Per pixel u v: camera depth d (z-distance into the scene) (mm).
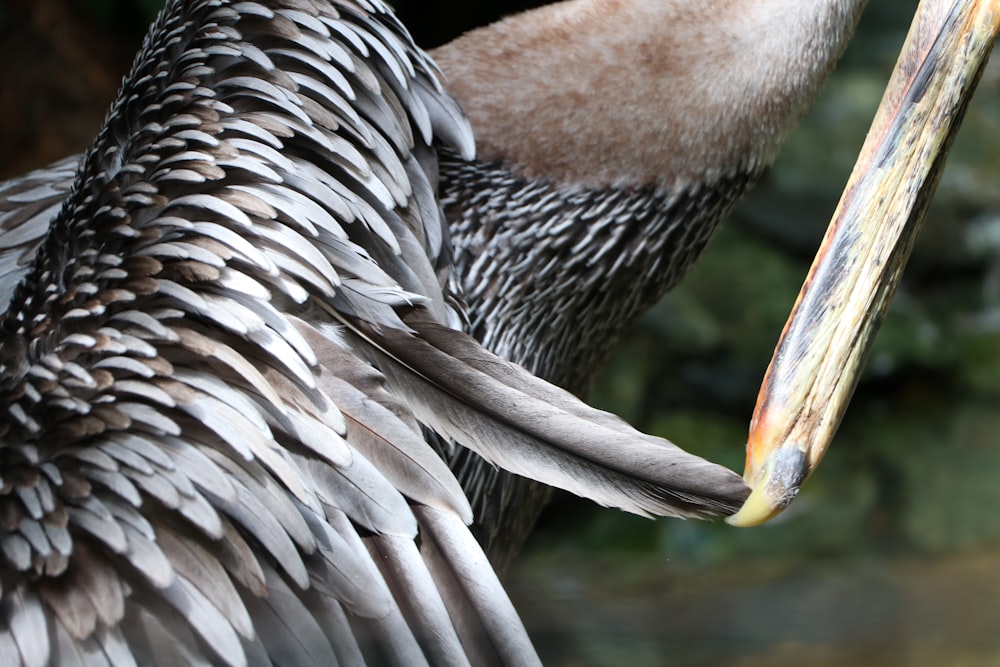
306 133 1749
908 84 1824
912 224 1812
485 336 1864
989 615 2826
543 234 1863
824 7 1856
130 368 1699
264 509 1696
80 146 2977
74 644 1676
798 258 4789
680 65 1851
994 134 5379
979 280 5066
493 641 1715
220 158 1733
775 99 1860
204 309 1707
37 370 1705
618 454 1714
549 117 1855
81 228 1736
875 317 1799
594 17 1858
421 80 1820
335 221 1740
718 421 4137
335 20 1776
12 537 1683
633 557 3232
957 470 3957
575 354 1898
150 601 1686
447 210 1858
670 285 1899
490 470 1859
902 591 3004
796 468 1771
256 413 1702
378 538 1715
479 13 4066
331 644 1703
